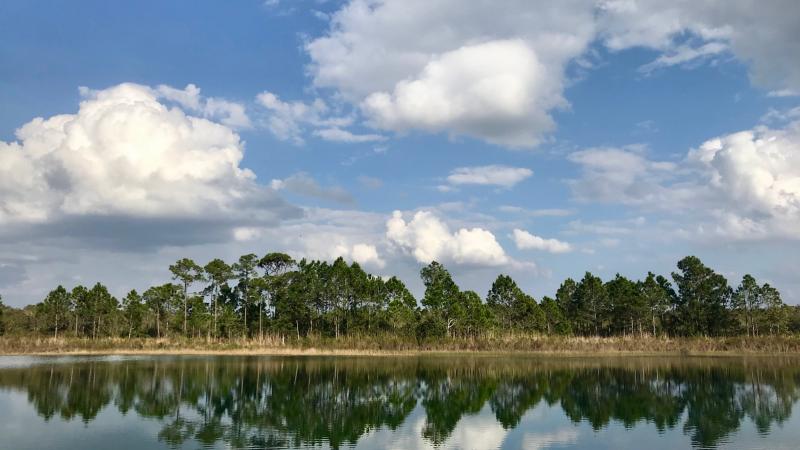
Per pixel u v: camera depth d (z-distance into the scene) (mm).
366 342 122062
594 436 36875
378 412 45781
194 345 122125
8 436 35688
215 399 51875
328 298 138250
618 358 103062
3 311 139875
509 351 118125
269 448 33125
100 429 38000
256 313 145250
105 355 108312
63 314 137625
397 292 138000
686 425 40375
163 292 142750
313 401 51438
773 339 118812
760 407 48406
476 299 137625
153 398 51812
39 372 71875
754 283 142000
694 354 112438
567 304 163250
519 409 47375
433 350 119750
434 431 38219
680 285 148750
